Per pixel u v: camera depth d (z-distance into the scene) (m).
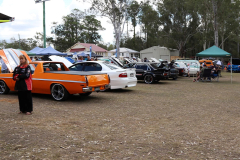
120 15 29.39
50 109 7.28
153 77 15.95
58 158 3.70
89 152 3.97
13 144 4.25
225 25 43.94
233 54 65.62
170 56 53.69
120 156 3.82
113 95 10.41
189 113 7.06
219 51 20.02
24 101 6.55
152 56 54.75
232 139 4.72
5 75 9.81
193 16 48.12
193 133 5.09
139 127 5.50
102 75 8.83
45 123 5.68
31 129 5.18
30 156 3.75
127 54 60.72
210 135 4.96
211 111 7.40
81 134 4.91
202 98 10.04
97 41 75.44
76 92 8.31
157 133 5.06
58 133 4.95
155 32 50.78
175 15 48.81
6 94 10.08
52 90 8.73
